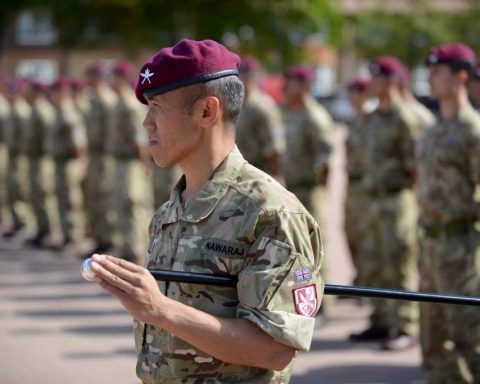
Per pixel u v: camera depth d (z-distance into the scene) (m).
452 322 11.80
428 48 71.88
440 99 12.06
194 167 6.38
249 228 6.09
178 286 6.23
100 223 25.19
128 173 22.56
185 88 6.21
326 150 17.64
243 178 6.27
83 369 14.41
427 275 12.23
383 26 70.75
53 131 26.16
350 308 18.81
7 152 29.61
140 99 6.50
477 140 11.68
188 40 6.32
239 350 5.91
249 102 18.34
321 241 6.38
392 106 15.73
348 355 15.15
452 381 12.08
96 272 5.75
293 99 17.97
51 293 20.23
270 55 52.09
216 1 49.44
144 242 22.94
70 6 49.69
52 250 26.62
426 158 12.14
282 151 18.17
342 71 80.94
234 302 6.14
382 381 13.70
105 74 26.47
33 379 13.89
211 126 6.29
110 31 50.34
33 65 74.56
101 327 17.12
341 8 56.09
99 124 24.86
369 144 15.85
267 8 49.88
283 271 5.98
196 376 6.20
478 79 14.34
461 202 11.81
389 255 15.59
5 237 29.17
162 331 6.36
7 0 53.47
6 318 17.78
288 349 6.00
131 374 14.19
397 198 15.62
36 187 27.20
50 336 16.42
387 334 15.67
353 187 17.03
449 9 76.69
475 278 11.81
